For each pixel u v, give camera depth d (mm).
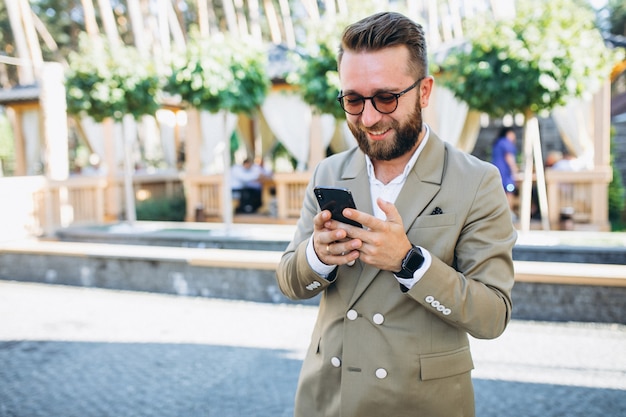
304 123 11469
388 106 1275
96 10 24531
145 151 18531
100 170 13469
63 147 10711
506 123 14039
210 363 4285
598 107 9633
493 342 4566
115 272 6688
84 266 6867
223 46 7996
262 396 3674
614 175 11719
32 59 16234
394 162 1428
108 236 8438
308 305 5777
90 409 3561
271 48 12344
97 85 8586
